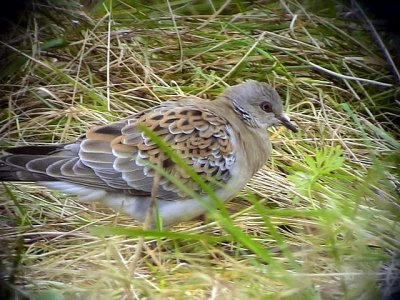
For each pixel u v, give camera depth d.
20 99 14.49
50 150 11.85
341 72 15.64
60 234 12.08
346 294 10.77
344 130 14.38
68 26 15.67
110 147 11.81
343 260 11.59
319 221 12.47
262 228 12.41
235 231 10.78
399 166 13.76
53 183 11.68
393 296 11.06
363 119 14.53
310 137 14.30
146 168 11.79
